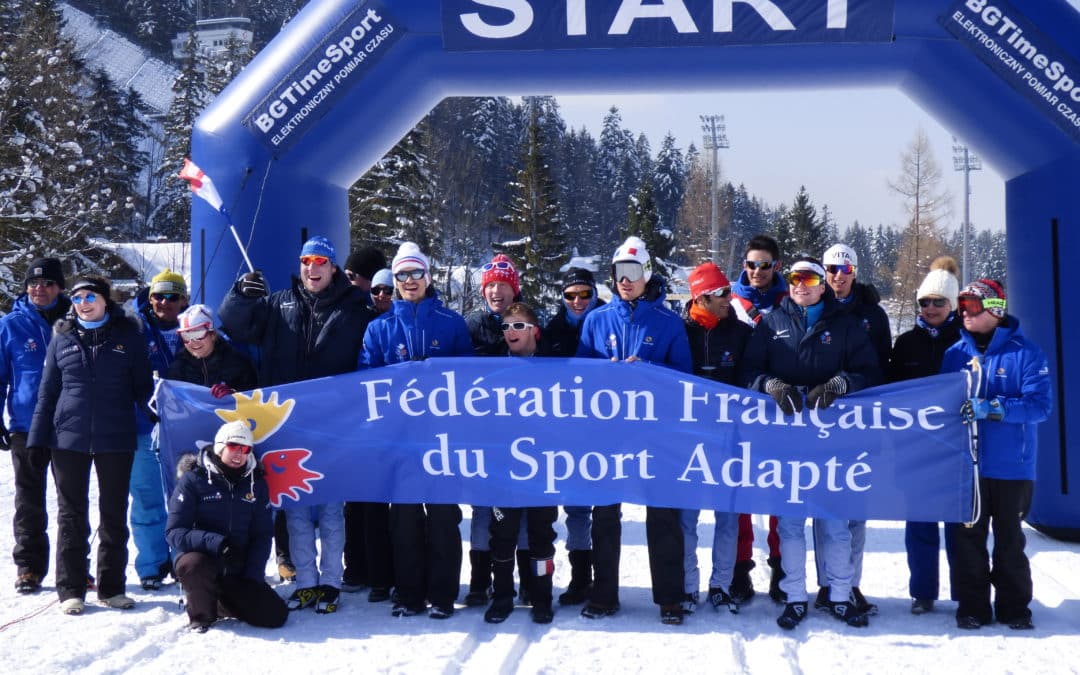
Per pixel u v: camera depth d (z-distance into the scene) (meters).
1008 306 6.82
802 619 4.63
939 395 4.57
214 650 4.27
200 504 4.55
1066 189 6.13
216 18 99.12
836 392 4.40
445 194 40.25
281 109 6.58
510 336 4.85
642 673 3.99
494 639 4.43
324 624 4.65
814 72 6.55
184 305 5.58
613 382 4.74
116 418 4.79
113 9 94.00
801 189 51.16
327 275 5.00
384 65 6.63
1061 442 6.16
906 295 47.47
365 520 5.07
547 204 35.28
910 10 6.15
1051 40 6.00
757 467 4.69
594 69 6.64
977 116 6.43
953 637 4.41
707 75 6.64
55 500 7.07
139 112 68.19
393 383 4.86
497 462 4.80
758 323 4.82
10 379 5.21
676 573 4.63
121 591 4.90
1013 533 4.50
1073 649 4.24
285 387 4.90
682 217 62.44
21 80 21.05
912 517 4.62
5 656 4.14
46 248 19.59
